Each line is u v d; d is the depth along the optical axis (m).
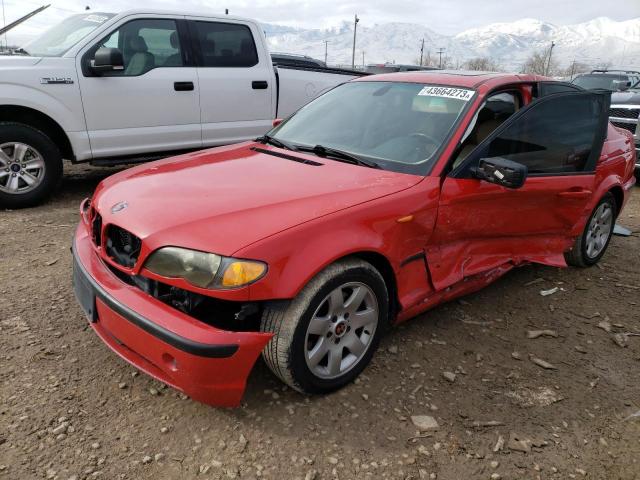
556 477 2.46
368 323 2.93
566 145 4.01
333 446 2.53
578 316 4.01
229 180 3.03
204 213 2.58
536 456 2.57
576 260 4.80
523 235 3.89
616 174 4.82
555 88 4.04
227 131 6.82
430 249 3.22
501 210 3.54
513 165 3.06
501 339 3.59
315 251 2.54
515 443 2.63
